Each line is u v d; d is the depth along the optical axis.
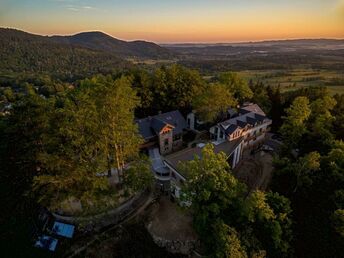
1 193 35.53
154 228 33.78
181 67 69.81
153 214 35.69
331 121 49.69
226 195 29.42
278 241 28.02
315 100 58.88
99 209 33.78
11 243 31.09
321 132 46.62
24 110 32.78
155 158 49.44
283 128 48.78
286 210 30.81
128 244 31.89
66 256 30.08
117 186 38.12
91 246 31.06
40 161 29.89
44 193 30.22
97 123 31.42
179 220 35.06
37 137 31.19
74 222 32.78
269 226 28.77
